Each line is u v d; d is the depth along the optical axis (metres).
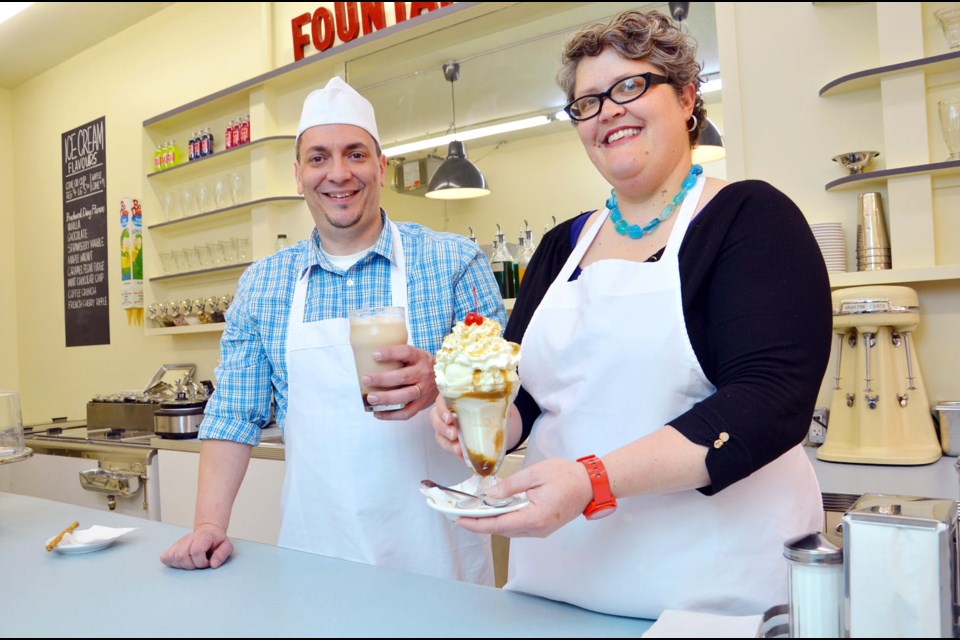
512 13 2.84
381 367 1.13
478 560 1.62
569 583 1.00
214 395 1.64
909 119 2.10
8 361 4.88
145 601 0.96
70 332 4.53
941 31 2.12
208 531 1.19
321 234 1.69
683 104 1.09
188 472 2.79
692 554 0.96
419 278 1.66
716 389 0.98
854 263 2.24
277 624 0.86
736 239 0.96
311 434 1.57
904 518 0.71
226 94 3.47
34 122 4.82
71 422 4.16
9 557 1.20
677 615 0.79
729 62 2.42
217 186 3.63
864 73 2.12
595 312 1.04
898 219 2.10
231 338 1.70
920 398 2.00
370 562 1.51
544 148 3.22
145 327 3.90
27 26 4.05
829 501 1.66
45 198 4.71
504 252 2.90
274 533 2.60
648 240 1.10
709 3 2.70
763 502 0.98
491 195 3.38
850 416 2.04
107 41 4.33
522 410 1.21
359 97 1.65
